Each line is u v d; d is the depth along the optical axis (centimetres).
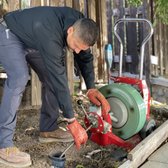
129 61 530
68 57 390
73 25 211
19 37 229
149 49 485
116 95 265
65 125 310
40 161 252
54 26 215
